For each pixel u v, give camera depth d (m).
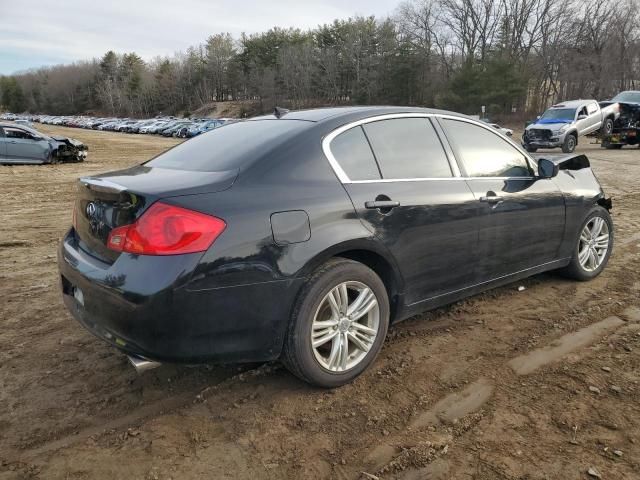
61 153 18.66
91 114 133.62
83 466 2.48
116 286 2.58
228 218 2.63
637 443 2.55
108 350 3.65
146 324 2.53
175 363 2.64
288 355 2.90
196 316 2.57
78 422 2.83
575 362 3.34
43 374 3.33
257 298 2.71
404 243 3.28
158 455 2.55
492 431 2.67
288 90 89.75
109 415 2.89
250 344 2.76
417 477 2.36
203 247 2.55
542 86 61.84
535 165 4.33
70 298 3.12
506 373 3.23
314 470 2.43
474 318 4.07
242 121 3.89
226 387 3.14
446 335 3.79
